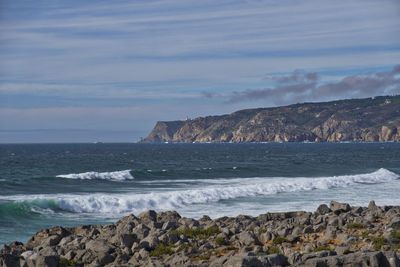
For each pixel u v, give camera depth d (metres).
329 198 42.81
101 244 18.88
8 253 17.80
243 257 14.10
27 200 36.91
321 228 21.70
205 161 117.56
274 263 14.27
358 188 51.84
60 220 33.62
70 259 17.70
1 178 68.75
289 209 36.03
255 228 22.03
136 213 36.81
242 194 45.41
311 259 14.16
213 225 23.06
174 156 147.25
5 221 32.91
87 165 100.44
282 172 78.81
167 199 40.34
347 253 15.77
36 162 110.06
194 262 15.99
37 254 18.19
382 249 17.02
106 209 38.09
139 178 66.81
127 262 17.08
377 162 109.06
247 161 116.81
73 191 51.62
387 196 44.25
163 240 19.58
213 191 44.03
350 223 22.41
